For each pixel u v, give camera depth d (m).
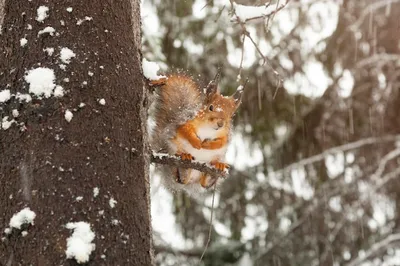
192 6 10.08
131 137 3.92
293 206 11.67
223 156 5.69
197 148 5.52
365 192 11.74
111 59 4.03
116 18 4.21
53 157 3.62
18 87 3.82
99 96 3.87
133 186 3.78
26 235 3.42
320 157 11.41
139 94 4.13
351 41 11.44
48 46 3.92
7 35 4.00
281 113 11.34
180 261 11.05
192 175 5.77
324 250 11.54
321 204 11.62
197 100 5.69
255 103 11.10
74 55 3.91
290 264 11.30
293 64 11.11
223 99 5.75
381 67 11.98
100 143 3.75
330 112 11.73
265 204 11.67
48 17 4.00
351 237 11.66
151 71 4.90
